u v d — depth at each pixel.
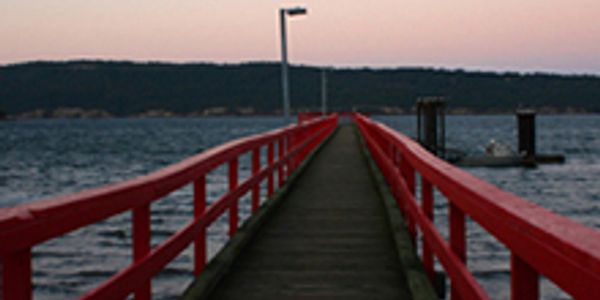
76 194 2.95
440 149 40.75
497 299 12.58
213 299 5.57
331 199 11.78
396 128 153.62
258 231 8.71
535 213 2.12
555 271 1.75
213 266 6.16
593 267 1.49
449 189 3.54
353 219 9.69
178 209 26.31
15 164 58.00
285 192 12.10
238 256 7.18
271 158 11.27
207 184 36.00
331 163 18.86
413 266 6.26
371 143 17.69
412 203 5.94
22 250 2.34
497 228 2.38
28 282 2.39
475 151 67.25
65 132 174.12
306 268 6.67
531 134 42.16
